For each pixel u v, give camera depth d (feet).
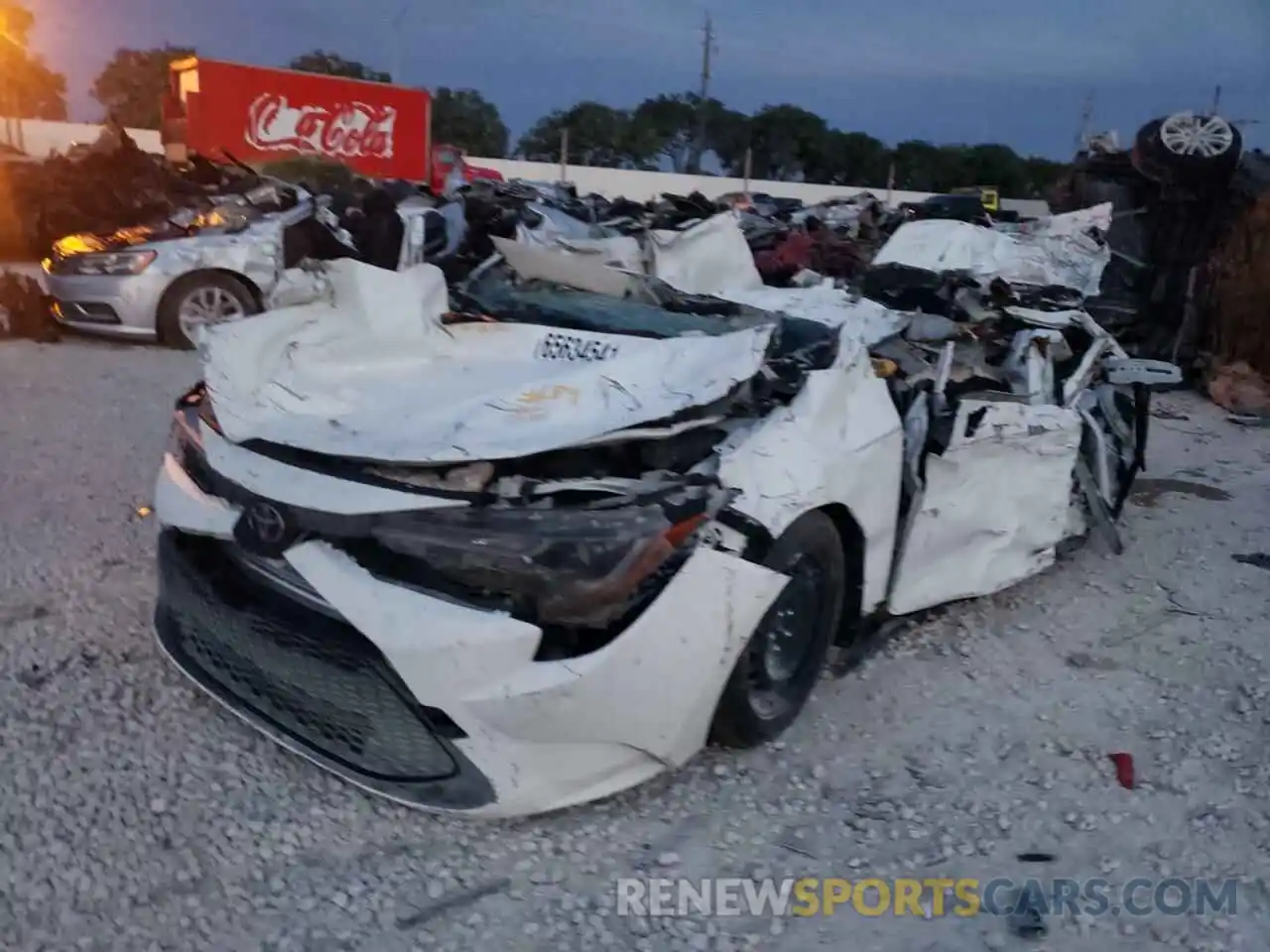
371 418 10.03
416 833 9.70
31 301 31.14
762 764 11.17
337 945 8.38
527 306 12.73
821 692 12.72
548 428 9.71
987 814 10.64
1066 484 16.02
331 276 11.87
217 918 8.54
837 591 11.73
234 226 30.89
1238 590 16.90
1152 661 14.24
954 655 14.06
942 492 13.65
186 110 62.59
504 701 8.91
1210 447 26.73
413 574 9.21
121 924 8.38
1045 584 16.80
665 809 10.32
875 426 12.10
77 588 13.96
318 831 9.62
